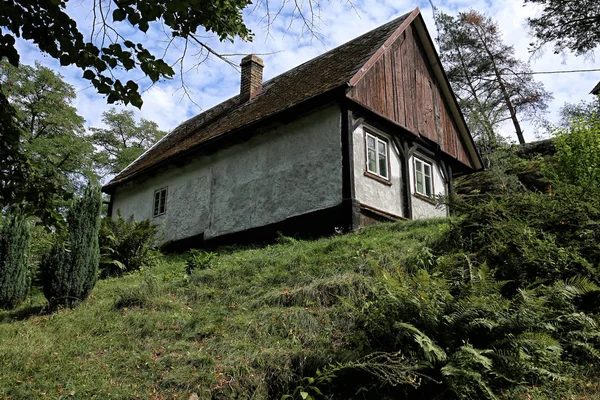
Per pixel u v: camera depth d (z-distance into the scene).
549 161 17.72
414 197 13.98
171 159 15.87
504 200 7.30
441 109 16.34
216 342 6.00
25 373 5.62
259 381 5.07
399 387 4.60
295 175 12.65
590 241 6.09
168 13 4.57
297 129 12.93
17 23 4.30
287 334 5.93
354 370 4.81
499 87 31.39
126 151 32.31
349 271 7.30
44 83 26.06
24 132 5.28
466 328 4.56
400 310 4.89
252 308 6.96
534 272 5.83
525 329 4.51
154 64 4.70
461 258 6.33
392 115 13.56
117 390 5.16
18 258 9.80
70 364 5.79
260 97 16.33
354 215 11.15
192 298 7.89
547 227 6.57
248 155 14.03
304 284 7.39
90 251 8.75
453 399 4.31
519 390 4.36
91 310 7.90
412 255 7.18
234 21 5.77
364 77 12.78
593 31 21.64
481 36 32.25
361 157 12.31
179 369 5.44
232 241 13.70
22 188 5.15
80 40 4.45
